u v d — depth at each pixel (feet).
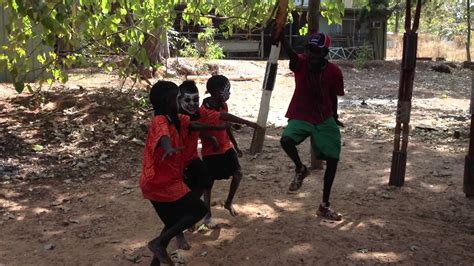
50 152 25.75
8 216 18.06
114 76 47.75
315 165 23.18
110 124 30.30
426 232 16.57
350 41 95.96
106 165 24.04
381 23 95.04
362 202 19.35
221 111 16.15
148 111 33.06
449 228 16.97
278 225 17.07
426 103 47.52
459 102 48.98
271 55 25.25
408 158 25.35
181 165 13.50
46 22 18.97
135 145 27.04
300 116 16.67
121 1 25.99
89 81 44.37
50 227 17.20
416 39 19.84
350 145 28.12
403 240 15.92
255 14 25.17
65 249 15.49
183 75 54.13
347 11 94.58
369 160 25.05
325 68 16.52
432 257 14.78
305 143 28.32
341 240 15.87
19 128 29.45
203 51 63.77
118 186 21.29
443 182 21.68
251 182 21.72
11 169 23.16
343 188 20.94
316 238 15.99
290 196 20.04
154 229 16.89
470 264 14.35
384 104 44.98
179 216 13.03
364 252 15.03
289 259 14.60
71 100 34.65
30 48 36.29
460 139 29.86
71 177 22.43
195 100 14.88
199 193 15.30
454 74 77.61
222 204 19.10
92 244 15.80
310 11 23.41
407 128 20.67
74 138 27.94
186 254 14.90
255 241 15.78
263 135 25.96
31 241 16.08
